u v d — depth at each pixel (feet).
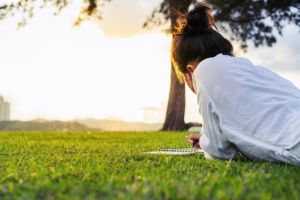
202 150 11.30
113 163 10.03
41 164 9.82
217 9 46.24
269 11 46.91
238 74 9.53
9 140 22.56
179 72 11.00
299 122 8.55
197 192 5.67
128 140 23.15
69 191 6.22
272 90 9.29
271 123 8.90
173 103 48.44
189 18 10.45
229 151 9.84
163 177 7.28
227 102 9.39
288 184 6.38
